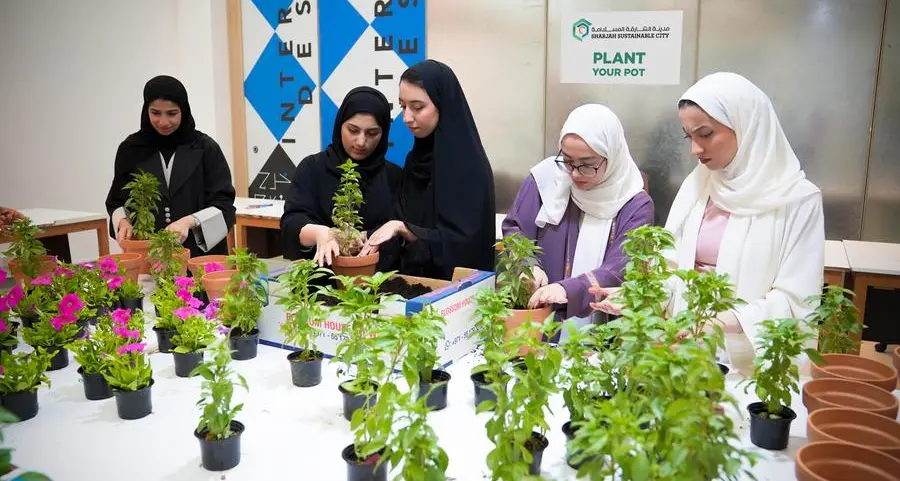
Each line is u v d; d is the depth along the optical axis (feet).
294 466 4.27
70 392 5.49
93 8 13.74
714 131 6.21
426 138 7.89
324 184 8.27
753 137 6.20
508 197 12.93
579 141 6.69
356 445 4.07
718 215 6.63
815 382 4.86
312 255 7.82
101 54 14.01
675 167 11.58
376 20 13.37
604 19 11.53
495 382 4.09
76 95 13.76
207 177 9.43
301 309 5.52
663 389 3.62
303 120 14.53
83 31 13.66
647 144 11.69
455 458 4.32
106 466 4.28
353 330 5.04
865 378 5.15
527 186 7.80
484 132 12.86
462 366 5.92
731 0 10.73
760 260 6.18
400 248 7.89
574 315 6.48
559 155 7.23
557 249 7.46
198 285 6.82
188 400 5.30
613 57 11.60
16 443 4.58
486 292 5.31
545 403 4.01
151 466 4.28
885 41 10.05
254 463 4.31
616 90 11.69
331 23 13.83
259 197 15.48
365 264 6.94
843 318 5.58
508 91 12.50
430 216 7.89
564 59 11.94
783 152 6.33
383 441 3.58
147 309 7.33
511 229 7.72
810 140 10.73
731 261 6.29
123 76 14.43
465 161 7.63
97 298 6.89
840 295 5.43
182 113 9.19
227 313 6.21
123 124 14.64
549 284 7.03
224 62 15.03
